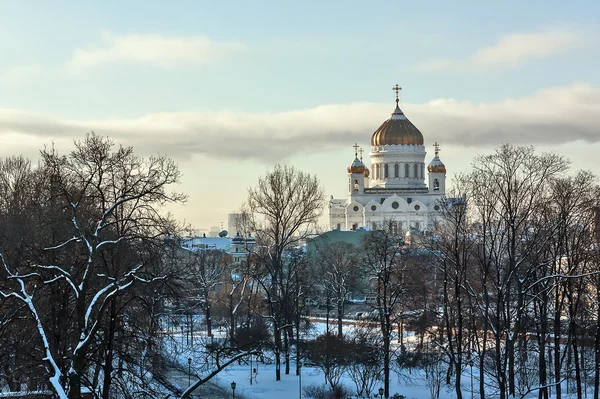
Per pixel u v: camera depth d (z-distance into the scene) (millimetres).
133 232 63562
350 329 150500
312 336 143500
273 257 114812
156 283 65188
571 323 85688
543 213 86500
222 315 162500
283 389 102188
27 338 68625
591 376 107750
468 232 106438
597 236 91750
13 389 69250
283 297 112750
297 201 116062
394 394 99000
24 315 65750
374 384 106125
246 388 101688
